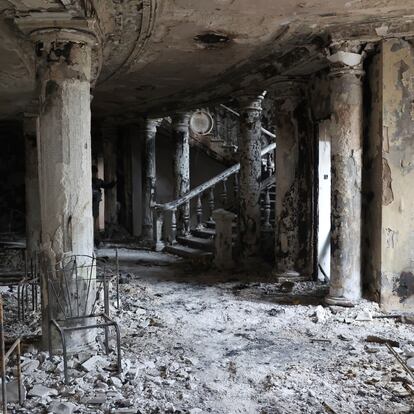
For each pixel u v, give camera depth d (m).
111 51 7.64
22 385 4.24
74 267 5.18
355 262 6.91
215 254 10.34
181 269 10.51
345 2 5.77
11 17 5.32
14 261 10.77
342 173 6.86
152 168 14.30
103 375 4.55
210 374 4.72
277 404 4.06
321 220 8.59
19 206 17.09
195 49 7.76
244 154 9.94
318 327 6.24
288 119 8.62
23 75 8.07
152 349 5.43
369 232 6.98
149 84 10.59
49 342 5.02
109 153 15.59
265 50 7.81
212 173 16.33
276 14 6.16
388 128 6.56
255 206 9.95
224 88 10.38
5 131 16.81
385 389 4.31
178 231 13.27
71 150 5.12
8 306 7.28
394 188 6.59
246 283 8.88
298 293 7.98
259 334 6.00
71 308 5.17
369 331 6.02
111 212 15.87
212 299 7.81
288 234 8.74
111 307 7.24
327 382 4.49
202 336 5.94
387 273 6.66
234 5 5.86
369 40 6.55
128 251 13.23
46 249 5.19
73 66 5.06
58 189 5.12
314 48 7.23
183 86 10.83
